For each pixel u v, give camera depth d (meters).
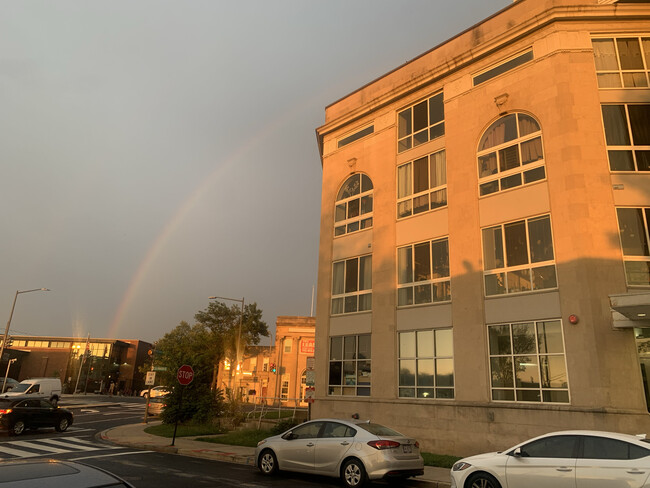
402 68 22.31
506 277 16.03
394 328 18.84
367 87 23.86
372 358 19.20
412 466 10.34
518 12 18.20
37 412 19.91
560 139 15.55
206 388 24.20
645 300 11.30
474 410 15.55
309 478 11.55
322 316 21.92
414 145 20.73
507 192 16.66
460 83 19.25
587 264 14.10
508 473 8.15
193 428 21.89
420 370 17.69
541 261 15.25
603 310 13.67
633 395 12.93
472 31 19.66
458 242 17.53
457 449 15.68
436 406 16.64
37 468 3.27
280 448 11.70
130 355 93.44
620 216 14.59
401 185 20.69
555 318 14.45
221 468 12.65
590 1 16.67
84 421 26.30
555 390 14.03
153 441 17.62
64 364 86.19
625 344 13.30
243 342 59.84
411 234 19.44
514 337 15.34
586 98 15.66
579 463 7.56
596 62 16.20
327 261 22.64
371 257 20.92
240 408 24.27
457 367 16.39
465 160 18.17
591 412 13.08
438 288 17.97
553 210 15.20
